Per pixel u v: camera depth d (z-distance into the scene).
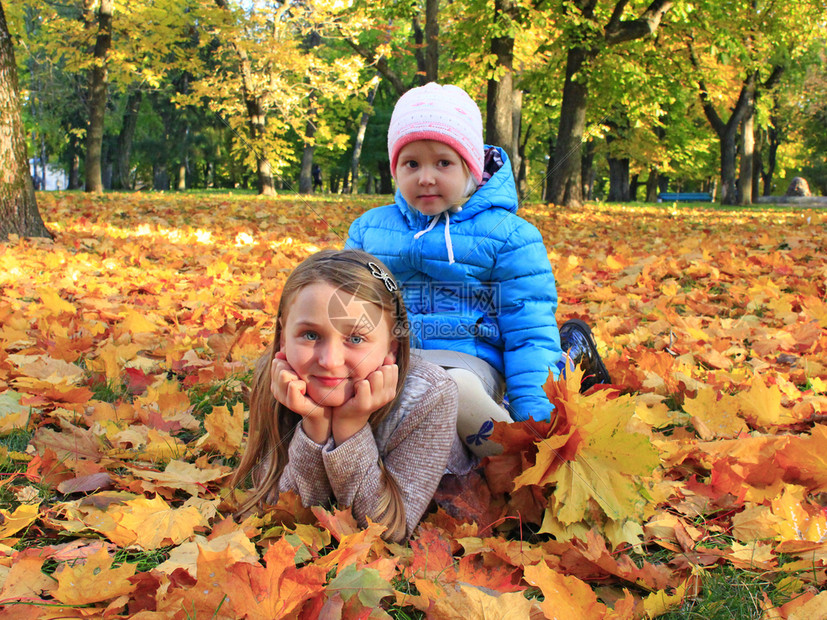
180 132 36.34
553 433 1.82
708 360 3.21
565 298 4.88
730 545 1.73
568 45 13.51
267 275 5.71
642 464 1.69
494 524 1.76
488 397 2.00
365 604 1.33
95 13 17.08
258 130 18.16
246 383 2.91
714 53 15.19
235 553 1.50
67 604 1.35
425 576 1.52
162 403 2.49
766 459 1.99
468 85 13.91
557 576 1.41
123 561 1.59
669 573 1.57
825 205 26.27
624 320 4.10
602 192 58.62
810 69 31.75
